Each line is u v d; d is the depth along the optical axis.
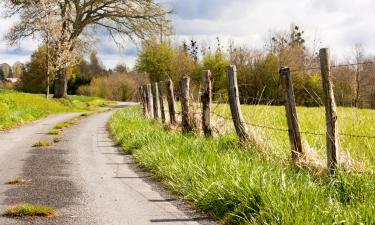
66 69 49.50
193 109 12.54
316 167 6.96
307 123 12.88
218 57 61.97
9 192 7.15
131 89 91.31
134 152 11.26
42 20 44.72
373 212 4.90
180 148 9.32
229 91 9.37
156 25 47.78
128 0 46.59
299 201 5.20
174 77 65.62
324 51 6.45
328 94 6.46
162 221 5.64
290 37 70.94
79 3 47.25
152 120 18.22
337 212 5.02
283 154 7.84
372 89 10.56
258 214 5.29
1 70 151.00
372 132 9.59
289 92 7.45
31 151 11.94
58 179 8.23
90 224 5.49
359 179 6.00
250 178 6.00
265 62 56.53
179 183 7.27
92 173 8.82
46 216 5.80
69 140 14.70
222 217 5.71
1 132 17.05
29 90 89.19
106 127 20.42
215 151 8.55
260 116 9.86
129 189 7.39
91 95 94.25
